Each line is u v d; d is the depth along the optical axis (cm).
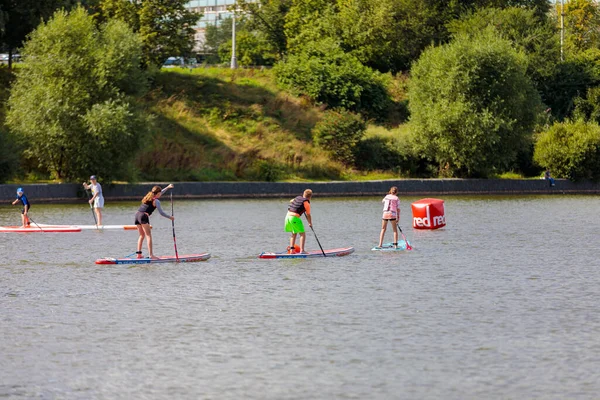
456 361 2394
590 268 4100
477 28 14912
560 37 15950
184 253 4753
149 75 10088
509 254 4656
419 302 3203
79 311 3081
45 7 11850
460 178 11562
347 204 9112
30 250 4894
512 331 2725
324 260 4394
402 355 2455
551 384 2191
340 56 14012
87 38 9406
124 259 4278
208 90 13138
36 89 9162
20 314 3036
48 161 9444
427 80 11581
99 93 9406
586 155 11581
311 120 12812
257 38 18675
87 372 2323
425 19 15538
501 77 11238
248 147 11719
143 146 9469
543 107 11806
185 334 2720
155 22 13538
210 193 10019
